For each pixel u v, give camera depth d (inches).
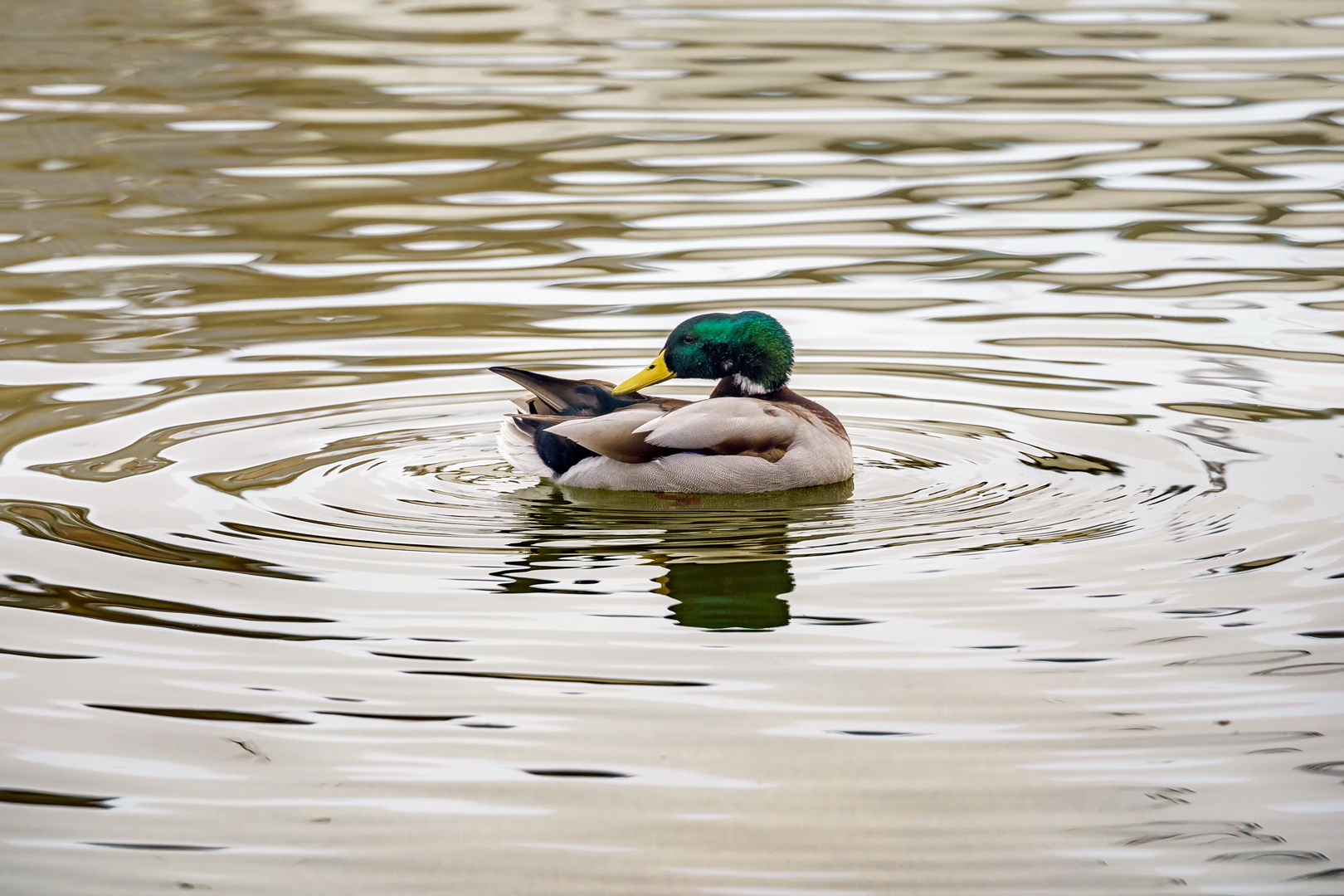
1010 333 690.2
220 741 354.9
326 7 1526.8
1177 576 440.1
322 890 304.0
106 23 1448.1
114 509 492.7
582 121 1093.8
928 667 388.2
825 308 726.5
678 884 305.1
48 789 336.2
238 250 823.1
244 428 574.6
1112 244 821.2
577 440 511.2
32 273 781.9
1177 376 631.2
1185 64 1254.9
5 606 421.1
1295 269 773.9
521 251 816.9
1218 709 366.6
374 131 1071.6
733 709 367.9
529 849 315.6
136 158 1007.6
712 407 520.1
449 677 383.6
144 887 304.8
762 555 459.8
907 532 477.7
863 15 1487.5
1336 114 1085.8
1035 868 308.5
